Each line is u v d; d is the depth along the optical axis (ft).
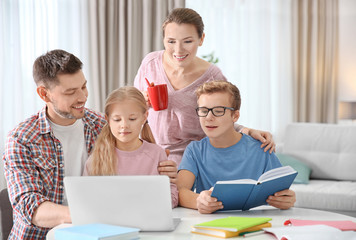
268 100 15.92
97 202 4.19
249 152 5.80
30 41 11.91
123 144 5.41
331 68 17.01
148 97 6.40
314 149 12.34
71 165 5.67
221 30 15.11
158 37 13.64
